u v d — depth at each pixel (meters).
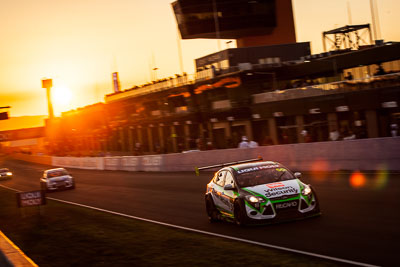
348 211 11.80
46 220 16.53
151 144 77.25
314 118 42.16
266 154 25.64
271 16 64.94
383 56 41.22
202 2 63.28
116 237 11.77
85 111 100.69
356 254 7.81
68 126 112.69
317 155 22.33
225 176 12.31
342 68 45.38
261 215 10.66
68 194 28.02
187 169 33.41
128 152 82.12
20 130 149.38
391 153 18.77
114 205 19.67
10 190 37.53
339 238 9.08
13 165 84.69
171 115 66.00
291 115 44.34
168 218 14.51
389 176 17.45
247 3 63.78
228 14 63.75
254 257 8.14
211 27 63.78
